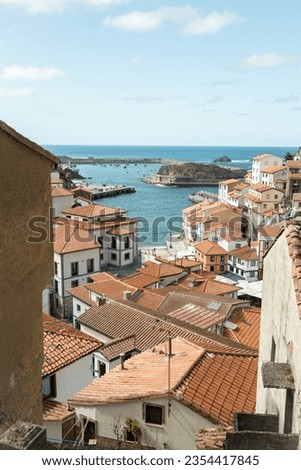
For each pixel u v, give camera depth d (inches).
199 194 6742.1
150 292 1653.5
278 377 333.7
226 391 580.7
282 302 386.9
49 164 490.3
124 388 588.1
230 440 343.3
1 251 370.9
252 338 1175.6
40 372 501.0
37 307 482.0
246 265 2605.8
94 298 1747.0
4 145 358.3
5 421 389.4
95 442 571.8
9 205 379.6
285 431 348.2
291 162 4690.0
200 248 2844.5
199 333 950.4
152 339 950.4
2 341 383.2
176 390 541.6
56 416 625.0
